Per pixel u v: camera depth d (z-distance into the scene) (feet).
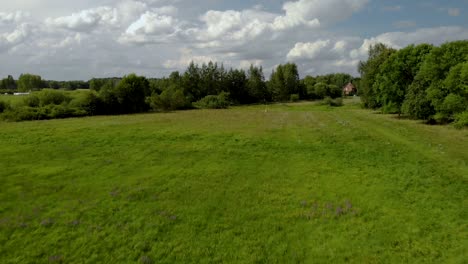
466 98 136.15
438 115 156.66
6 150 98.73
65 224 51.80
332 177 76.69
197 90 429.38
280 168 85.05
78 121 180.34
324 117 219.00
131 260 42.24
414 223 51.75
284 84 502.79
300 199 63.05
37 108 209.77
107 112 259.60
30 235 48.47
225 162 90.22
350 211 56.90
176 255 43.37
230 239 47.50
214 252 44.11
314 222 52.90
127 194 64.64
